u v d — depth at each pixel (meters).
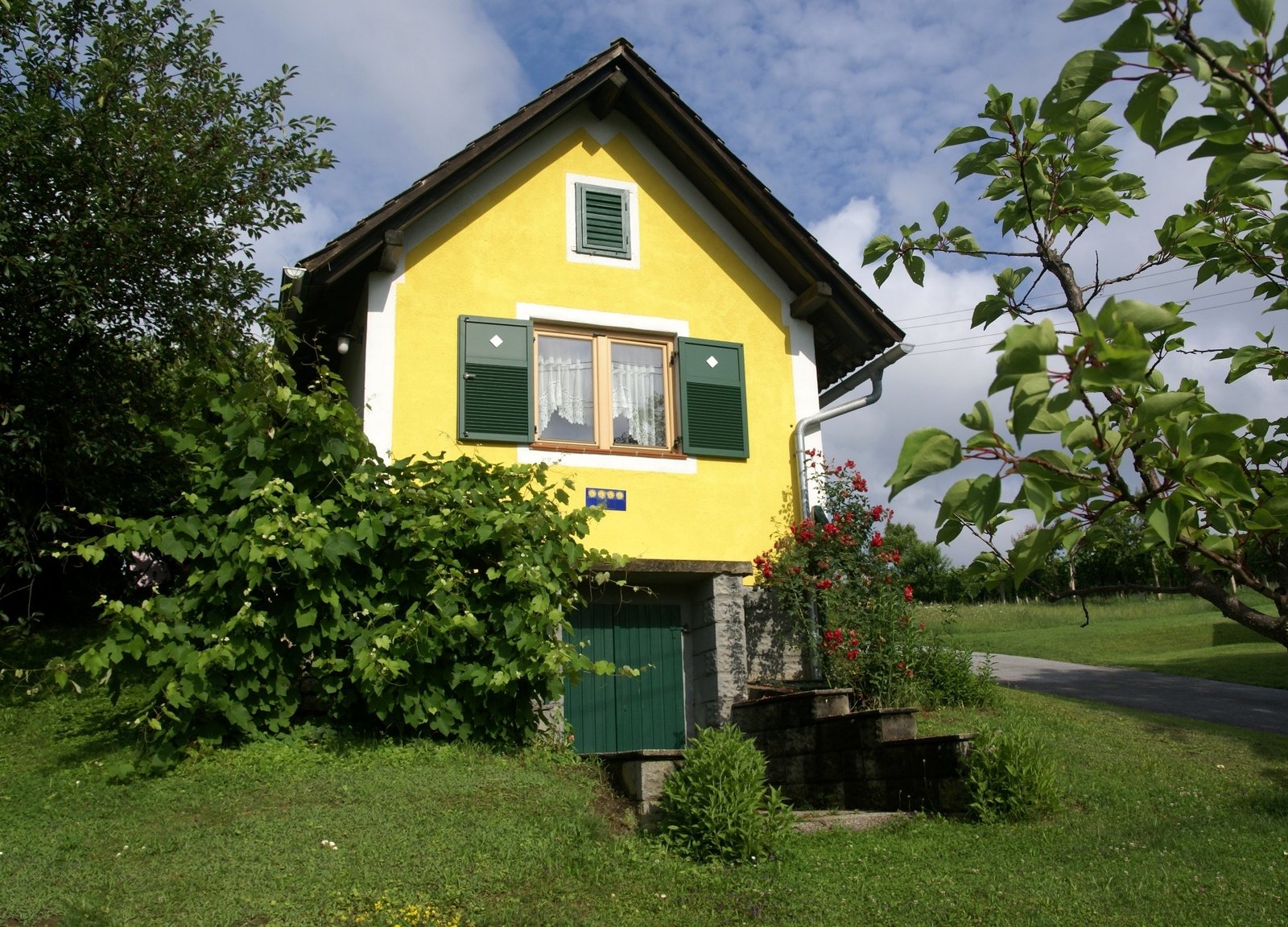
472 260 10.98
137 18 11.72
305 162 12.09
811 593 10.77
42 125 10.27
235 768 7.31
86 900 5.46
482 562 8.79
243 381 9.60
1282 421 3.06
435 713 8.20
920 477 2.27
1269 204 3.53
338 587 8.04
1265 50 2.40
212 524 7.95
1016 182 3.74
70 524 11.66
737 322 11.89
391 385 10.41
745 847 6.76
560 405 11.09
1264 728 11.84
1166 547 2.70
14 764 7.76
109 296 10.87
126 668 7.63
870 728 8.64
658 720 10.84
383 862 6.08
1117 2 2.40
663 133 11.73
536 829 6.80
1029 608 30.00
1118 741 10.19
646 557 10.86
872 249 4.05
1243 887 6.10
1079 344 2.13
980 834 7.42
